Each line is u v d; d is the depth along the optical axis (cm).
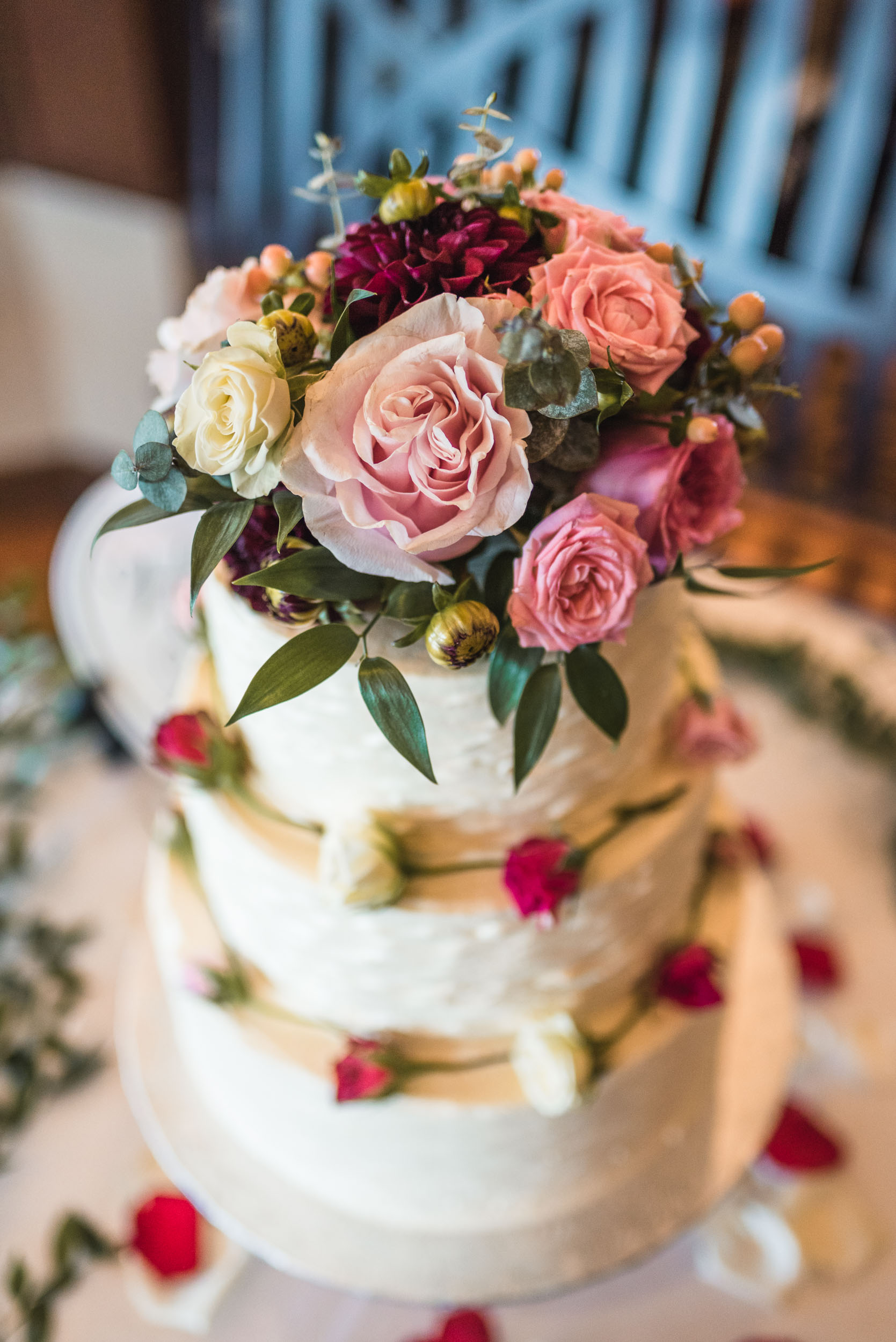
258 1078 64
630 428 46
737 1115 71
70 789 104
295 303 46
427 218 46
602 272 45
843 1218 73
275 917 58
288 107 159
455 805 54
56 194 168
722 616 117
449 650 44
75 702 104
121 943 91
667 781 61
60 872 97
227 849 59
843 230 143
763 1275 71
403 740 45
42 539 173
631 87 150
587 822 58
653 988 64
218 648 56
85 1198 75
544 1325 70
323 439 41
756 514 149
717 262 150
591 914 56
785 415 152
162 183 162
